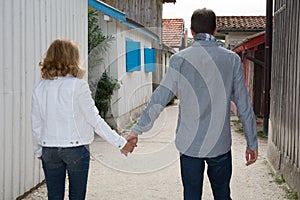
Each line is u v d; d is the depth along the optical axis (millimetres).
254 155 3457
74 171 3420
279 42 6742
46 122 3326
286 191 5438
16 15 4766
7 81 4578
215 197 3566
